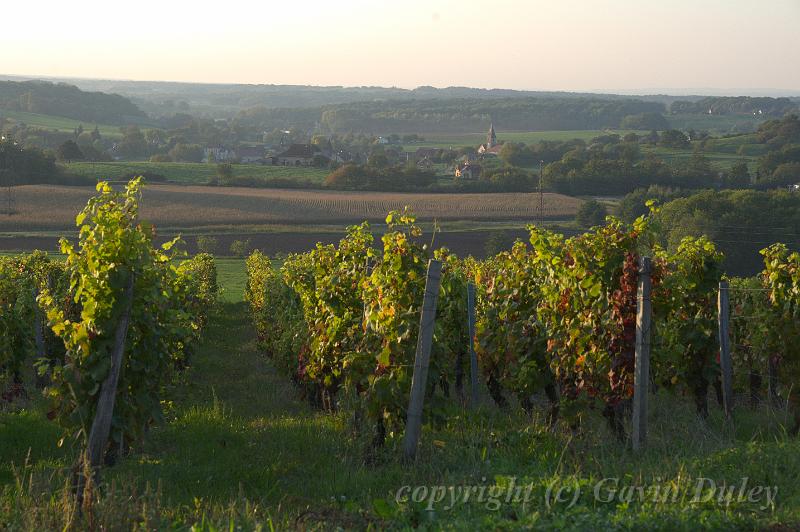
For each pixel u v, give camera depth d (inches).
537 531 275.9
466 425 502.3
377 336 469.1
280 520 311.6
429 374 459.5
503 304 585.9
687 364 563.5
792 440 410.3
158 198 4734.3
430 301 424.2
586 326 449.4
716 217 3169.3
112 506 295.1
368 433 476.1
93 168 6250.0
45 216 4114.2
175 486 386.0
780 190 3476.9
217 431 532.7
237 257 3462.1
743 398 679.1
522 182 5541.3
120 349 370.3
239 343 1247.5
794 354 572.4
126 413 405.4
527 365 541.3
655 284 450.3
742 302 675.4
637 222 451.2
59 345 786.8
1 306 709.9
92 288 364.2
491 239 3452.3
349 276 576.7
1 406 630.5
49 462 439.5
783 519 276.7
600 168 5526.6
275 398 737.6
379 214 4490.7
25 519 293.3
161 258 501.4
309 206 4660.4
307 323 703.7
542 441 434.0
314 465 426.9
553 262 475.2
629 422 454.6
